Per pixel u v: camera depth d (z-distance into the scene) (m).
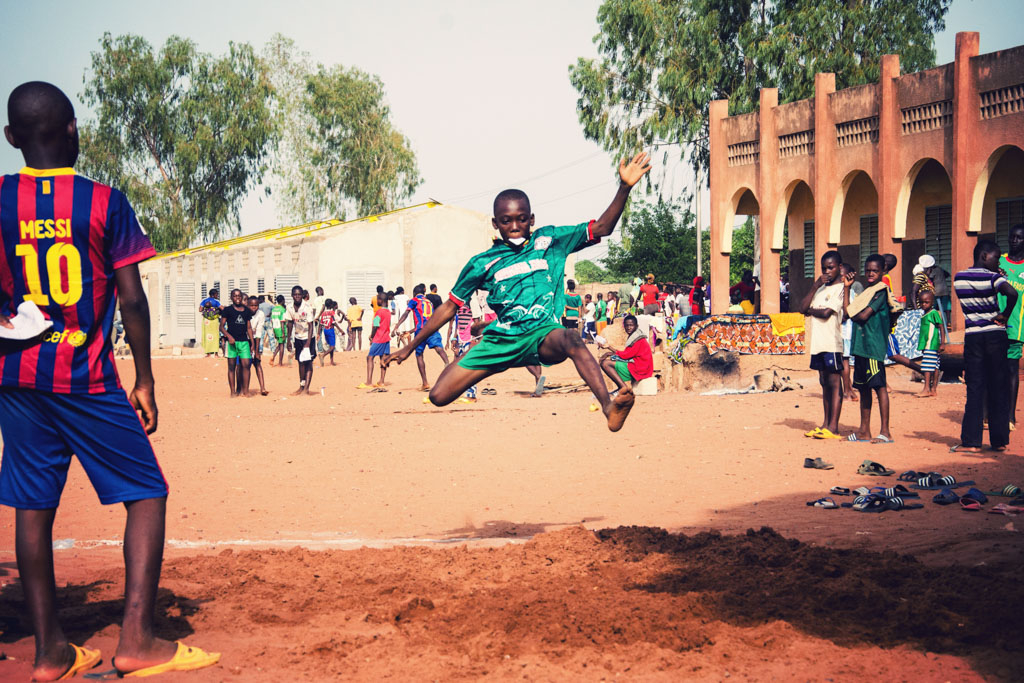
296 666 4.15
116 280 4.16
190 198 57.69
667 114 39.44
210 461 10.75
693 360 18.20
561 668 4.07
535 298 5.66
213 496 8.68
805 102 24.89
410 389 21.19
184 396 20.23
